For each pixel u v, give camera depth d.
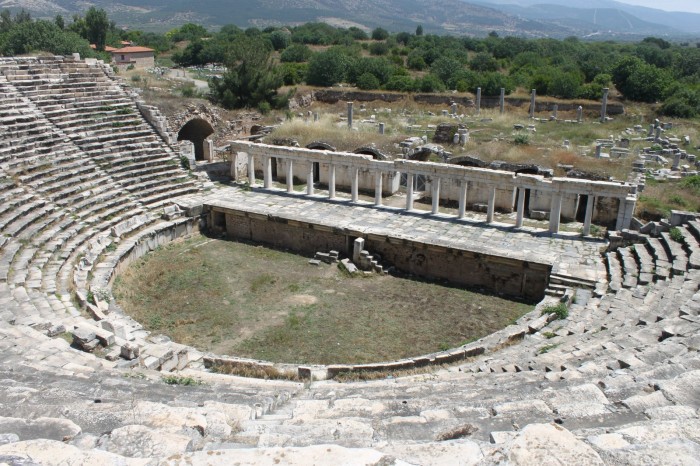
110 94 36.53
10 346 14.27
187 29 122.94
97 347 16.03
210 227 31.92
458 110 62.22
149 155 33.84
